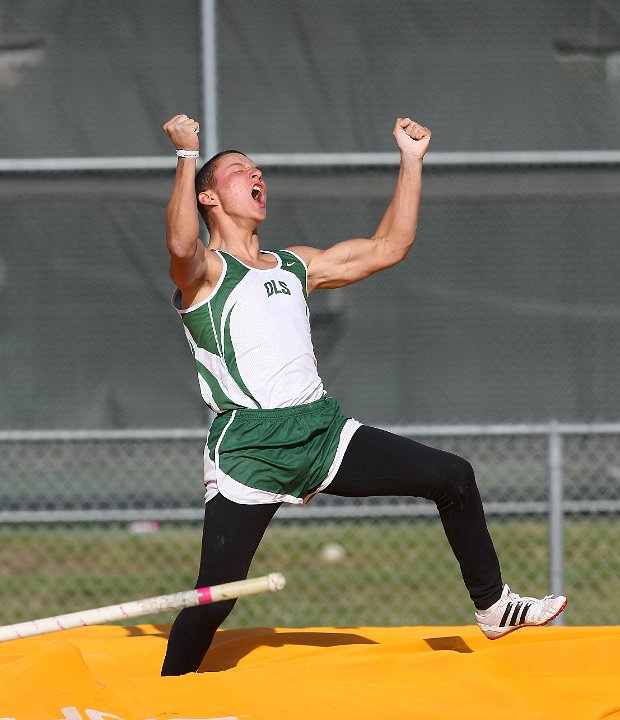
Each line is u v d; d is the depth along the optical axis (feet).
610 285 102.47
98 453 101.91
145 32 101.96
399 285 102.73
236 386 54.65
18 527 110.22
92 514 93.40
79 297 101.81
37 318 101.86
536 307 102.58
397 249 59.93
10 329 101.91
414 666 54.90
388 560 115.85
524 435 93.15
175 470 101.91
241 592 44.83
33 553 119.03
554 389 102.68
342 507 93.61
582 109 102.53
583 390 102.58
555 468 87.61
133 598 103.71
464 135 102.37
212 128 97.71
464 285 102.63
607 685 51.67
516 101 102.58
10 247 101.45
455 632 66.54
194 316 54.95
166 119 101.86
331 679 52.85
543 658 55.52
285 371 54.75
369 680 52.85
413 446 55.31
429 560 115.75
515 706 48.93
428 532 124.36
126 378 101.91
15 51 101.91
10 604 102.99
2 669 48.85
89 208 101.30
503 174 101.50
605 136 102.53
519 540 119.85
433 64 102.17
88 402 101.96
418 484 54.49
